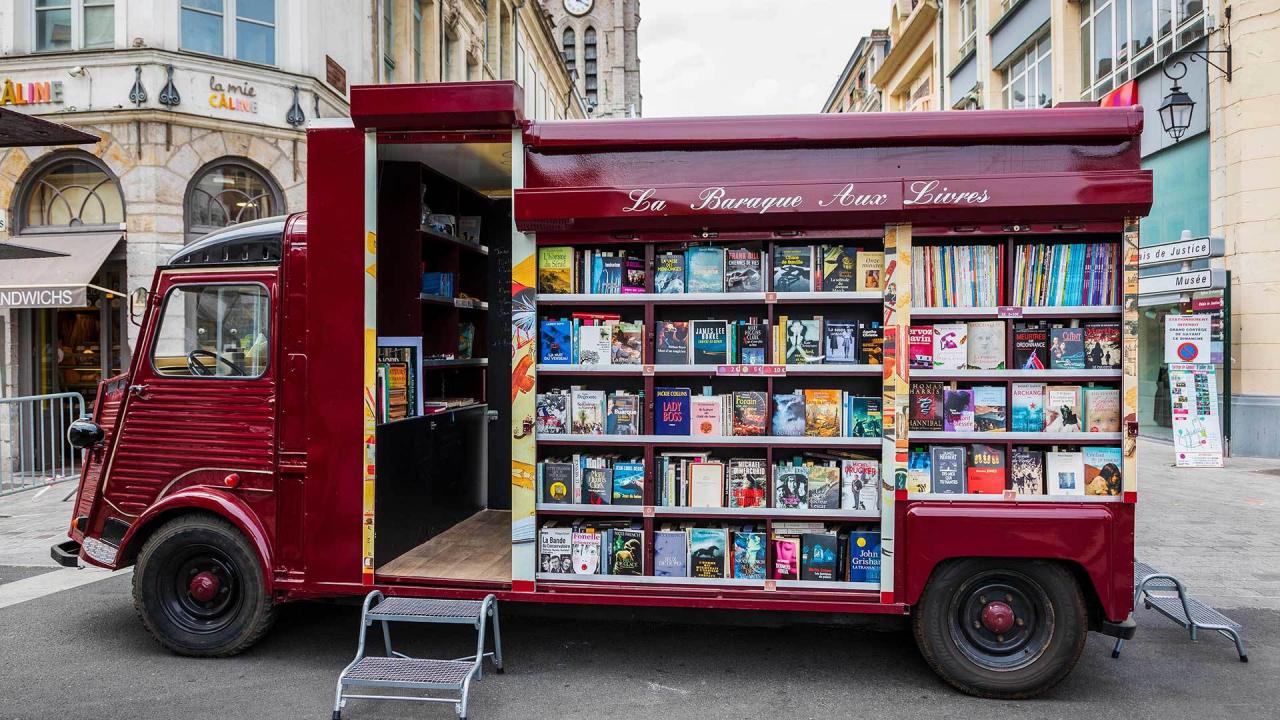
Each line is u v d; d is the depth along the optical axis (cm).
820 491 397
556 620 498
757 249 419
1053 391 382
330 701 378
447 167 494
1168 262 1257
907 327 382
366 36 1368
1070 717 363
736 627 486
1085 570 367
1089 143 373
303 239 421
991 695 380
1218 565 615
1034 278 388
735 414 406
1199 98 1213
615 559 411
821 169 385
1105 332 381
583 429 414
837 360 403
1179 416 1079
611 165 396
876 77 2939
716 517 404
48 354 1110
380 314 475
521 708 369
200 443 431
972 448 385
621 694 386
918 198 372
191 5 1107
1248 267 1132
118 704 373
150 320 445
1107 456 376
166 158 1072
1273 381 1123
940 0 2233
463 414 549
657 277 415
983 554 370
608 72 7556
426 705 373
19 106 1067
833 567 395
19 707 370
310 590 415
